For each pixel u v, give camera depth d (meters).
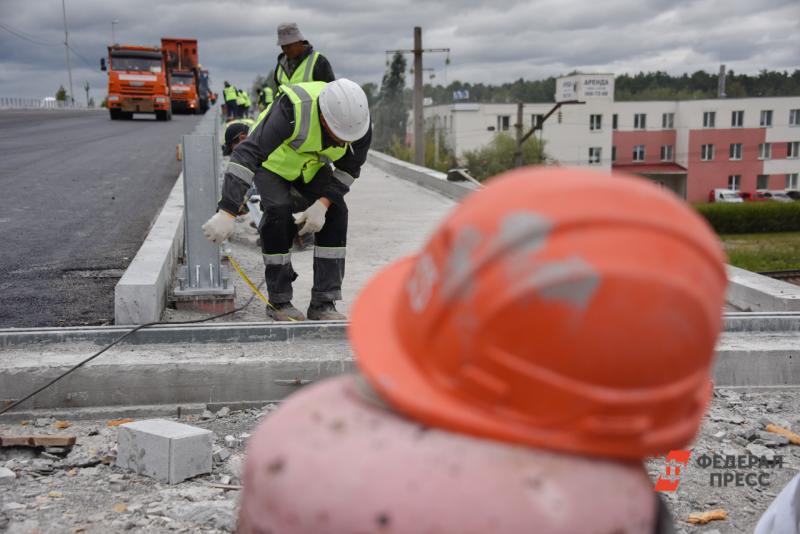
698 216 1.23
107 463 3.73
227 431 4.16
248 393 4.45
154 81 34.59
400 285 1.41
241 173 5.18
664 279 1.08
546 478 1.11
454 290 1.16
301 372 4.47
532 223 1.11
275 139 5.19
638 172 70.00
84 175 14.64
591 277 1.07
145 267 5.53
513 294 1.09
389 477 1.11
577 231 1.10
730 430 4.28
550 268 1.08
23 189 12.64
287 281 5.61
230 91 32.50
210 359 4.44
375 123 75.00
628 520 1.14
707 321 1.14
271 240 5.48
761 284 6.45
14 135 25.53
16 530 2.98
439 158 54.91
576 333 1.08
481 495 1.09
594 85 68.56
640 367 1.09
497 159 57.06
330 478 1.14
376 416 1.20
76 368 4.29
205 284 5.94
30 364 4.29
